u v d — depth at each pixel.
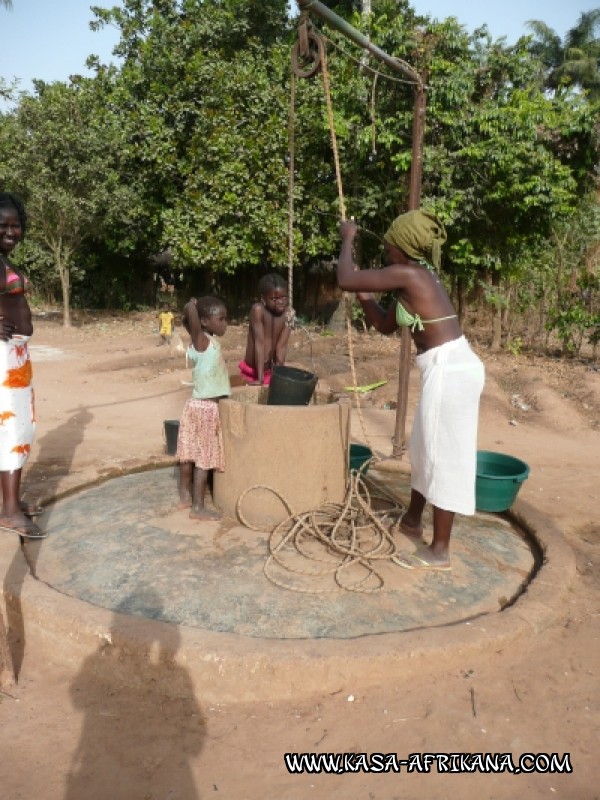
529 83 13.82
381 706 2.91
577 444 8.21
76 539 4.09
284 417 4.07
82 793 2.45
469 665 3.18
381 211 14.67
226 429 4.26
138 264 24.89
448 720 2.82
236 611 3.32
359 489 5.14
